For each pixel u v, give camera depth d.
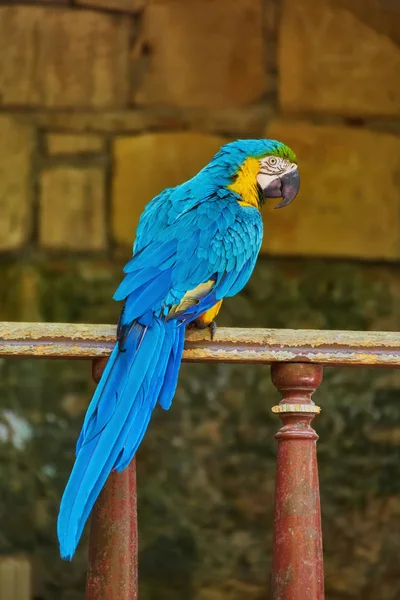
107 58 10.37
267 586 9.92
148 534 9.89
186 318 4.73
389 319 10.54
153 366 4.46
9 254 10.27
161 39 10.38
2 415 9.92
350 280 10.52
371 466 10.19
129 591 4.57
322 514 10.05
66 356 4.70
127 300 4.68
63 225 10.28
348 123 10.53
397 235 10.54
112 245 10.32
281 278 10.43
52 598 9.70
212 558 9.93
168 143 10.34
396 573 10.06
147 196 10.33
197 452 10.06
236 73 10.43
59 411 10.02
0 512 9.80
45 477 9.88
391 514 10.14
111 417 4.27
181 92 10.40
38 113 10.33
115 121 10.37
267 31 10.45
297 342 4.83
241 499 10.05
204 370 10.18
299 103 10.45
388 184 10.54
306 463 4.80
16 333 4.67
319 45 10.48
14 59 10.30
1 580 9.51
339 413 10.22
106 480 4.59
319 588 4.71
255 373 10.23
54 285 10.26
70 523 4.08
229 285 5.21
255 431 10.14
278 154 6.30
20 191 10.24
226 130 10.43
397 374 10.33
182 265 4.98
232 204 5.54
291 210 10.39
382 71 10.55
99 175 10.32
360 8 10.52
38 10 10.31
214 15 10.41
